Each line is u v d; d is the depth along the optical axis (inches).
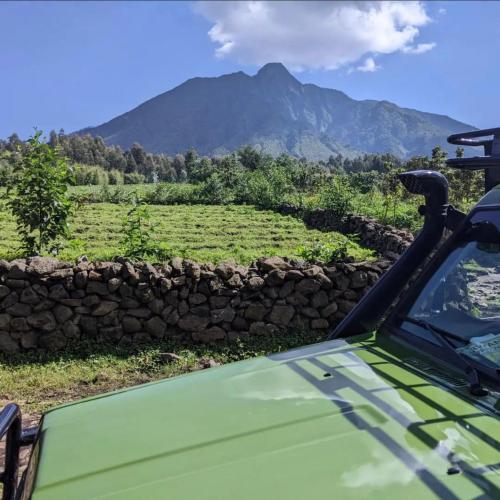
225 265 290.8
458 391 75.0
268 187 1165.7
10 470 86.0
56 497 60.9
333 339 104.7
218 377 86.7
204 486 58.9
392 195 892.6
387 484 56.3
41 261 271.3
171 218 918.4
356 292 295.4
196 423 72.1
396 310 100.1
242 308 285.1
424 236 112.5
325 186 1049.5
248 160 3127.5
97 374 243.4
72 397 224.4
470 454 60.3
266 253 542.0
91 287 271.3
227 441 66.8
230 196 1288.1
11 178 350.0
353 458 60.7
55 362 258.2
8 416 81.4
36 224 344.8
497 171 105.8
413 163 1437.0
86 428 75.4
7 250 534.0
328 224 816.3
